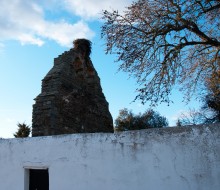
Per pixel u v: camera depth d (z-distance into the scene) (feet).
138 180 21.75
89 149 24.03
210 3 43.42
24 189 26.78
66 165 24.80
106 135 23.54
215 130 19.75
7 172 27.61
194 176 19.92
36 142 26.66
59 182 24.82
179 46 43.19
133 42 43.62
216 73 47.09
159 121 116.47
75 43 61.46
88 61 62.69
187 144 20.44
